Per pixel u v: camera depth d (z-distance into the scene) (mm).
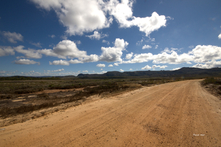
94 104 8703
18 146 3406
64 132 4270
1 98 12547
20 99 12219
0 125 5043
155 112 6488
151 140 3666
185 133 4086
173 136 3893
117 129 4465
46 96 13242
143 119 5477
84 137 3889
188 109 6930
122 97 11273
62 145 3426
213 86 17344
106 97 11531
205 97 10477
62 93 16625
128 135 3998
